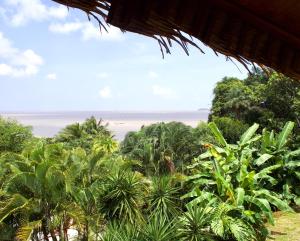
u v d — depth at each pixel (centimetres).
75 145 3622
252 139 1456
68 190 1387
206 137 2520
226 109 4309
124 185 1296
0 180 1648
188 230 873
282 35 109
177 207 1234
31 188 1387
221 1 100
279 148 1469
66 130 3966
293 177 1436
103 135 4278
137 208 1276
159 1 95
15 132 2536
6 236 1400
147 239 820
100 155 1659
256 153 1468
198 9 99
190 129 2567
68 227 1550
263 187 1410
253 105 3922
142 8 94
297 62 114
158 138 2391
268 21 105
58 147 1739
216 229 911
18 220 1434
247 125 3409
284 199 1384
